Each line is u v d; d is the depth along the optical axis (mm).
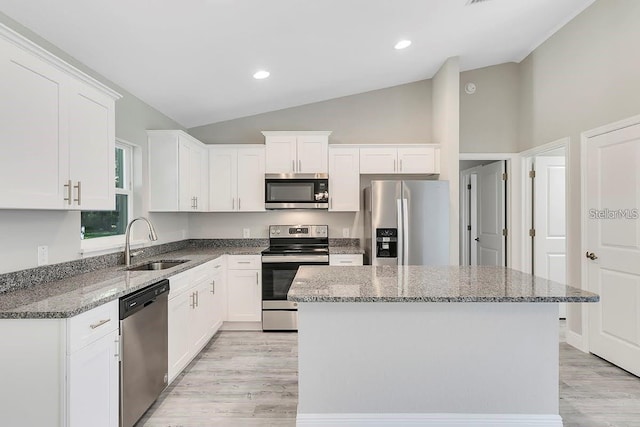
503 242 4312
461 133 4234
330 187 4105
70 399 1499
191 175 3723
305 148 4078
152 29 2270
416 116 4461
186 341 2746
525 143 4055
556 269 4055
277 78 3502
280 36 2686
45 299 1691
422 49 3494
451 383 2006
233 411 2266
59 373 1487
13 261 1903
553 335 1978
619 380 2639
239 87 3543
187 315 2764
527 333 1981
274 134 4086
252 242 4477
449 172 3871
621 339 2795
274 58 3047
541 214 4066
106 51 2426
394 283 2037
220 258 3689
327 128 4473
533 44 3773
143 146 3357
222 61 2914
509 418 1987
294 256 3785
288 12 2377
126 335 1902
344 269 2527
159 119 3686
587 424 2107
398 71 3994
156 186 3416
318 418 2014
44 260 2109
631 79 2646
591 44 3016
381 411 2023
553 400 1980
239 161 4133
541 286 1944
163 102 3484
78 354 1547
